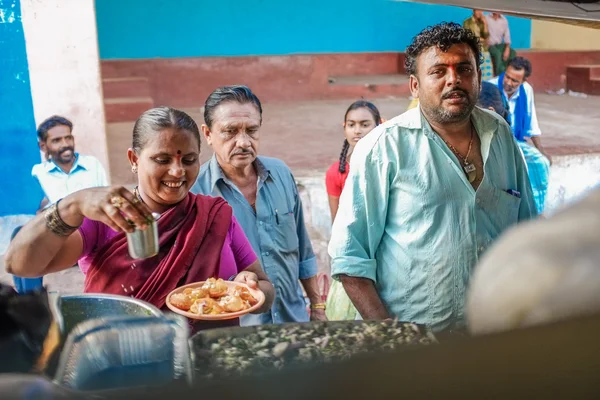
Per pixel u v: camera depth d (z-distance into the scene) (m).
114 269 1.88
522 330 0.37
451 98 2.03
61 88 4.70
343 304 2.51
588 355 0.36
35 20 4.54
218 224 2.02
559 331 0.37
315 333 1.33
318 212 5.33
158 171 1.91
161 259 1.92
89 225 1.87
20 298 1.10
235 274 2.09
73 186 4.61
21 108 4.65
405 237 2.14
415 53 2.12
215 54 10.14
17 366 0.97
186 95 9.85
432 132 2.12
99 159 4.89
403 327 1.39
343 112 9.44
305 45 10.73
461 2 1.93
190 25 9.89
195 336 1.31
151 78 9.65
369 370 0.36
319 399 0.34
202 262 1.96
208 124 2.68
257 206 2.71
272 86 10.25
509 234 0.48
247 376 0.37
